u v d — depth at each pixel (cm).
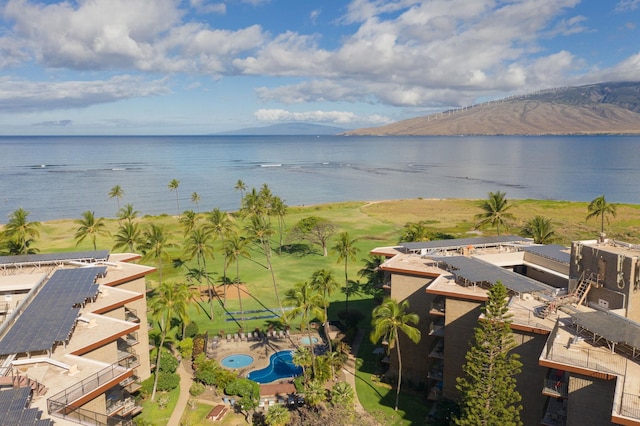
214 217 9131
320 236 10762
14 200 18325
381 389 5097
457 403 4281
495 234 12075
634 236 11800
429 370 5038
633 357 3166
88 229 8619
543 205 16562
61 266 5688
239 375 5375
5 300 4866
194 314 7219
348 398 4238
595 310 4112
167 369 5209
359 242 11469
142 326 5044
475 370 3503
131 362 4647
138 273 5266
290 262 9975
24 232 8462
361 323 6888
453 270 4991
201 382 5203
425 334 5116
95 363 3409
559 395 3328
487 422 3356
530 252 5562
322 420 3897
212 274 9138
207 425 4422
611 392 2948
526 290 4294
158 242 7669
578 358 3158
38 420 2553
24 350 3306
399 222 13988
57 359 3438
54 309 4019
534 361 3766
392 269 5275
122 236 8106
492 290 3591
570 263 4559
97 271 5053
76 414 2969
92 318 4128
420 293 5147
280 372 5450
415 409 4691
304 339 6309
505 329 3516
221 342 6250
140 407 4334
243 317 7069
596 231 12350
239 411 4681
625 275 3953
